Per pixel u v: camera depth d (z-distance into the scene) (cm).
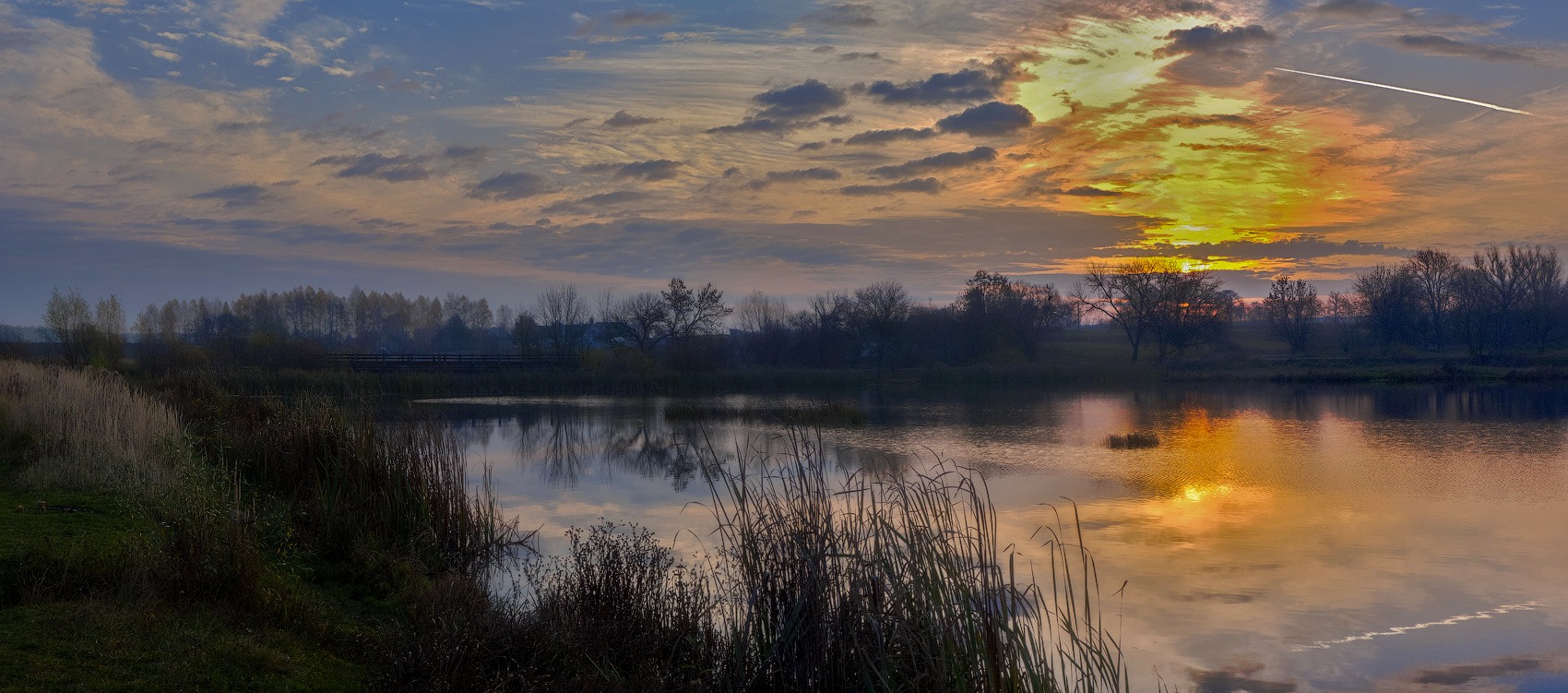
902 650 638
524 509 1606
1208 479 2019
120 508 862
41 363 2802
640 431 2997
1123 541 1420
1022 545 1374
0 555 657
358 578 916
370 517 1084
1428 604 1098
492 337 10575
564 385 5100
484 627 667
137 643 564
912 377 5766
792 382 5416
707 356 5728
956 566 664
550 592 794
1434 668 908
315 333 9906
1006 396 4756
